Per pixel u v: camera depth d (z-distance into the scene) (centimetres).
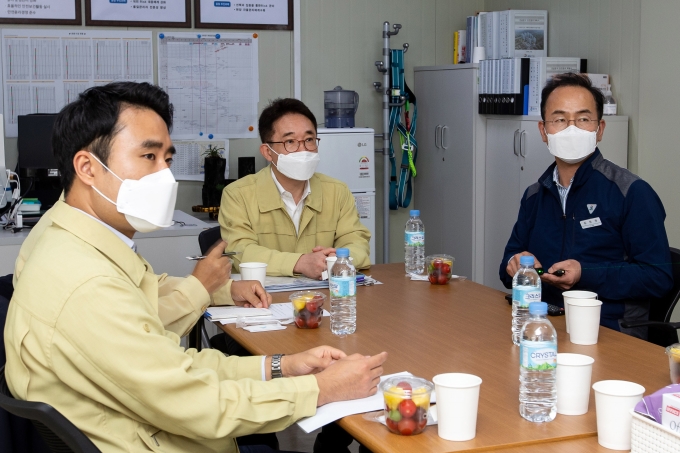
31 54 447
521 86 430
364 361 153
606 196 252
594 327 188
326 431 247
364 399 151
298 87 496
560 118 253
